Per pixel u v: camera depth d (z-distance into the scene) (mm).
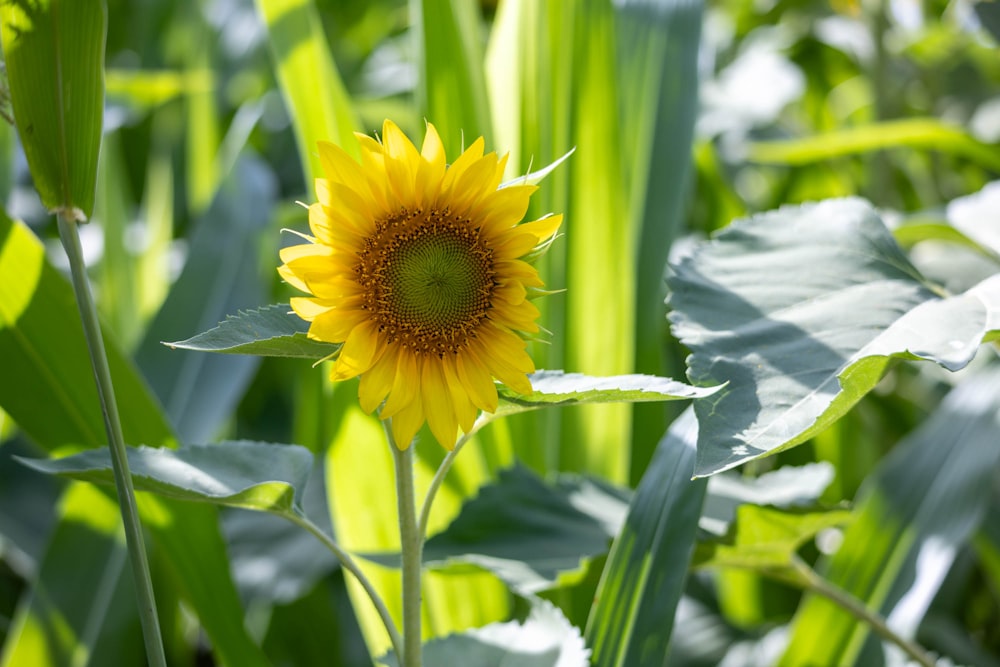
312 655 1761
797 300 1170
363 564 1449
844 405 1081
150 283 2117
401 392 1090
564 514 1342
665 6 1691
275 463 1173
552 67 1534
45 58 1085
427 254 1090
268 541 1721
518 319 1098
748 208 2412
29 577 1823
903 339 1121
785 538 1268
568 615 1416
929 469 1507
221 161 2281
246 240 1779
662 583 1199
